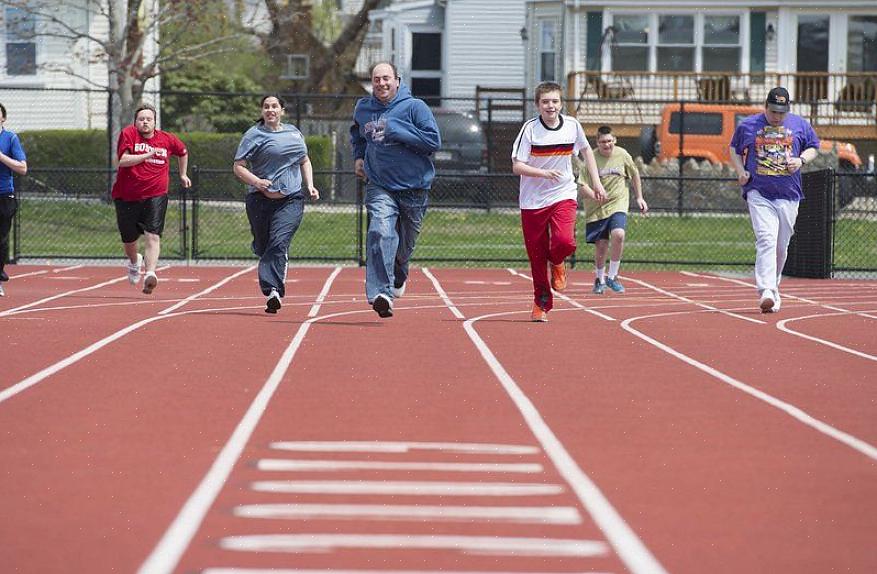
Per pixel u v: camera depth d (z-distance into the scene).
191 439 13.85
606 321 27.56
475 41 99.88
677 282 41.97
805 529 10.40
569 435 14.37
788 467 12.79
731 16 89.12
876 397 17.39
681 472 12.50
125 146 31.36
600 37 89.31
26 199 58.56
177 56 67.00
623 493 11.59
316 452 13.22
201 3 64.38
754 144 28.77
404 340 23.42
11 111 78.19
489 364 20.27
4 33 75.44
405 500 11.17
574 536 10.09
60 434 14.08
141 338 23.06
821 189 43.25
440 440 13.95
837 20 88.94
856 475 12.44
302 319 27.22
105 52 62.34
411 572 9.10
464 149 72.25
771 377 19.25
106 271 43.69
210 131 88.44
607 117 86.50
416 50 104.12
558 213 25.94
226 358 20.50
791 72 89.00
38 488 11.52
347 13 113.94
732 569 9.29
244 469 12.36
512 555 9.53
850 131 86.38
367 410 15.80
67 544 9.72
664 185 69.00
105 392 16.97
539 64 92.19
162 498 11.17
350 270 45.69
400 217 25.94
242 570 9.06
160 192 31.80
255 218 27.47
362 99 25.67
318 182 71.69
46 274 41.81
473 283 40.44
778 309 29.72
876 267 47.34
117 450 13.23
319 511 10.75
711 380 18.81
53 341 22.45
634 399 16.95
